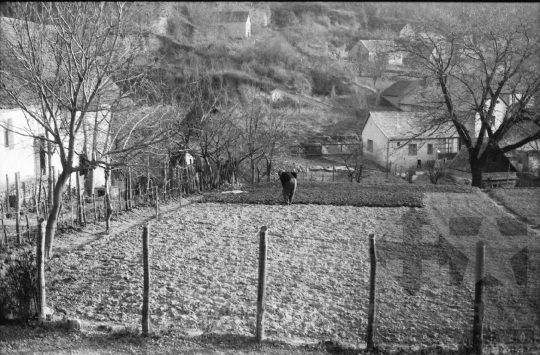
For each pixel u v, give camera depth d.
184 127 31.69
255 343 12.80
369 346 12.52
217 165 32.47
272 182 33.19
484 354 12.19
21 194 26.20
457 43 38.09
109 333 13.26
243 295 15.75
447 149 57.34
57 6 20.80
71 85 19.25
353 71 83.00
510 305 14.36
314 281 16.77
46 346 12.67
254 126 40.84
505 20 37.56
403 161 55.94
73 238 21.20
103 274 17.39
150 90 35.31
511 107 37.84
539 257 17.19
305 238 21.16
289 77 75.44
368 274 17.28
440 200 27.08
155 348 12.62
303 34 94.75
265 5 101.00
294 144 52.62
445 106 43.59
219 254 19.31
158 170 29.45
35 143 26.39
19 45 19.02
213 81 62.84
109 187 25.83
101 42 20.72
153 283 16.59
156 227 22.86
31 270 14.20
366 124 58.81
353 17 102.69
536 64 39.88
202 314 14.54
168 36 72.75
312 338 13.33
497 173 46.03
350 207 25.95
